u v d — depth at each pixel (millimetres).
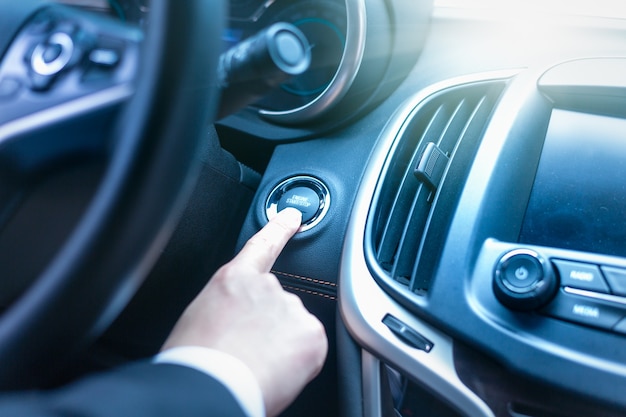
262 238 575
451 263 585
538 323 547
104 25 428
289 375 442
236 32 854
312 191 750
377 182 689
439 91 787
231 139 924
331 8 791
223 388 377
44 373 352
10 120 405
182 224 729
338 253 696
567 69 707
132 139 347
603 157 661
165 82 347
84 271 336
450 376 554
